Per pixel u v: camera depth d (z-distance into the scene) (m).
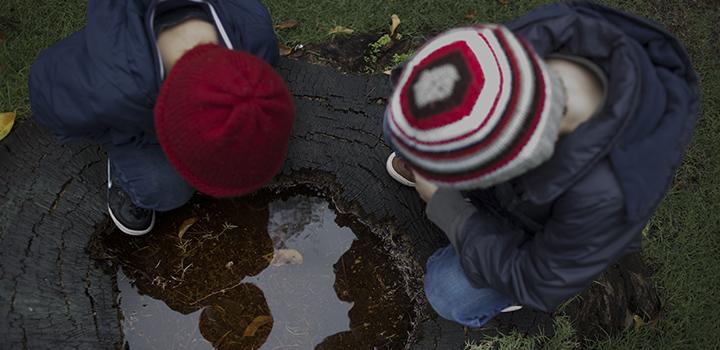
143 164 1.94
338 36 2.55
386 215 2.11
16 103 2.27
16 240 1.95
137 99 1.63
